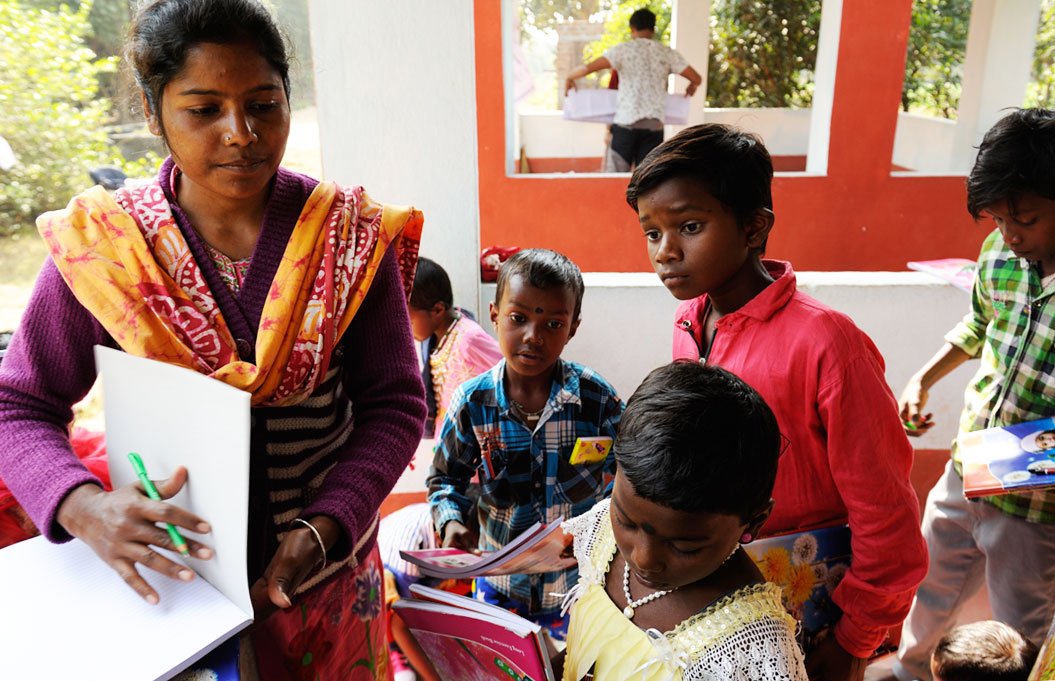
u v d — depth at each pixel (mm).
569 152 7074
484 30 3400
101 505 1100
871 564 1443
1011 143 1817
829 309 1478
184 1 1109
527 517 2098
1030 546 2115
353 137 2857
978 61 5074
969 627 2049
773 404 1487
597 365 3135
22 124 5676
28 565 1189
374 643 1509
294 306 1215
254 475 1266
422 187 2912
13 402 1198
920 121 6734
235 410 981
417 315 2535
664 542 1033
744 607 1075
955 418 3285
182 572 1069
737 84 7160
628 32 7484
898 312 3131
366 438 1300
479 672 1438
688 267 1438
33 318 1227
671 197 1404
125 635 1045
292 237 1244
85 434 1997
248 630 1188
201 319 1196
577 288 1994
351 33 2754
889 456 1430
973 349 2389
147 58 1120
